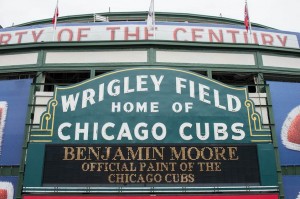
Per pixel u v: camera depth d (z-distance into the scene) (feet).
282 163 52.60
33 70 57.41
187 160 48.91
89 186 47.21
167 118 52.08
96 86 54.13
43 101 54.80
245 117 52.80
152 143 50.08
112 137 50.57
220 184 47.80
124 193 47.09
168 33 69.82
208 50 59.16
